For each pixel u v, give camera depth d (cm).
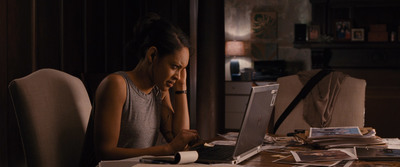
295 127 256
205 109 507
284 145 177
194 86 521
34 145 139
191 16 520
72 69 335
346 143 165
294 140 191
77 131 153
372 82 696
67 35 329
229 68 771
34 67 294
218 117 511
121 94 150
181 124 181
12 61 274
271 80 712
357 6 697
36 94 142
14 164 281
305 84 261
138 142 161
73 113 153
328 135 178
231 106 709
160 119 180
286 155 154
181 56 148
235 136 200
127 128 157
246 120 133
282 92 264
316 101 256
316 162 136
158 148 143
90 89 220
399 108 601
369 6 691
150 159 128
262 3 765
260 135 158
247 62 771
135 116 157
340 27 698
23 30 284
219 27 508
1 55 265
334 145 164
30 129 138
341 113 254
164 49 147
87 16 355
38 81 145
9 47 272
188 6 516
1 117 268
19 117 138
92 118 150
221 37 512
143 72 158
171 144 143
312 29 711
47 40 307
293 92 262
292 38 757
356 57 711
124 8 425
